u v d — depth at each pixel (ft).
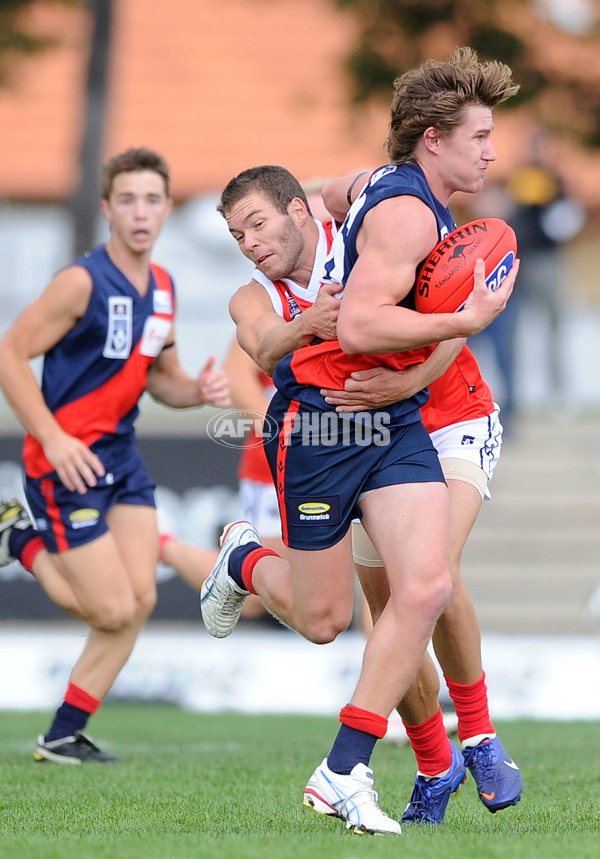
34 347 64.34
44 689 104.68
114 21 155.74
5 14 147.43
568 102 144.66
